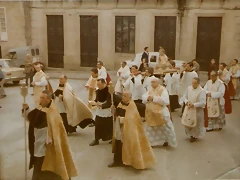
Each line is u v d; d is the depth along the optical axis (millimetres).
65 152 5664
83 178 6203
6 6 18469
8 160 6895
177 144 7961
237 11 15758
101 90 7574
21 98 12266
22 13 18422
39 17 18406
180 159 7125
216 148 7762
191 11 16375
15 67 15195
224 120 9055
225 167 6785
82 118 8359
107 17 17562
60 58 18750
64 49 18453
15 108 10898
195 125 7898
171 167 6730
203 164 6910
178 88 10578
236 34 15961
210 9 16094
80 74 17297
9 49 18906
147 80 9227
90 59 18375
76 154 7266
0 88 12414
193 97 7844
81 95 12789
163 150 7543
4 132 8586
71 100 8195
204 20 16406
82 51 18406
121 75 11383
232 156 7320
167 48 17109
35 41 18734
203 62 16750
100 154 7277
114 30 17625
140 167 6363
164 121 7438
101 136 7715
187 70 10508
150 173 6453
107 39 17797
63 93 8203
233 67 12266
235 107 11523
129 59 17641
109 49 17875
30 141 5559
